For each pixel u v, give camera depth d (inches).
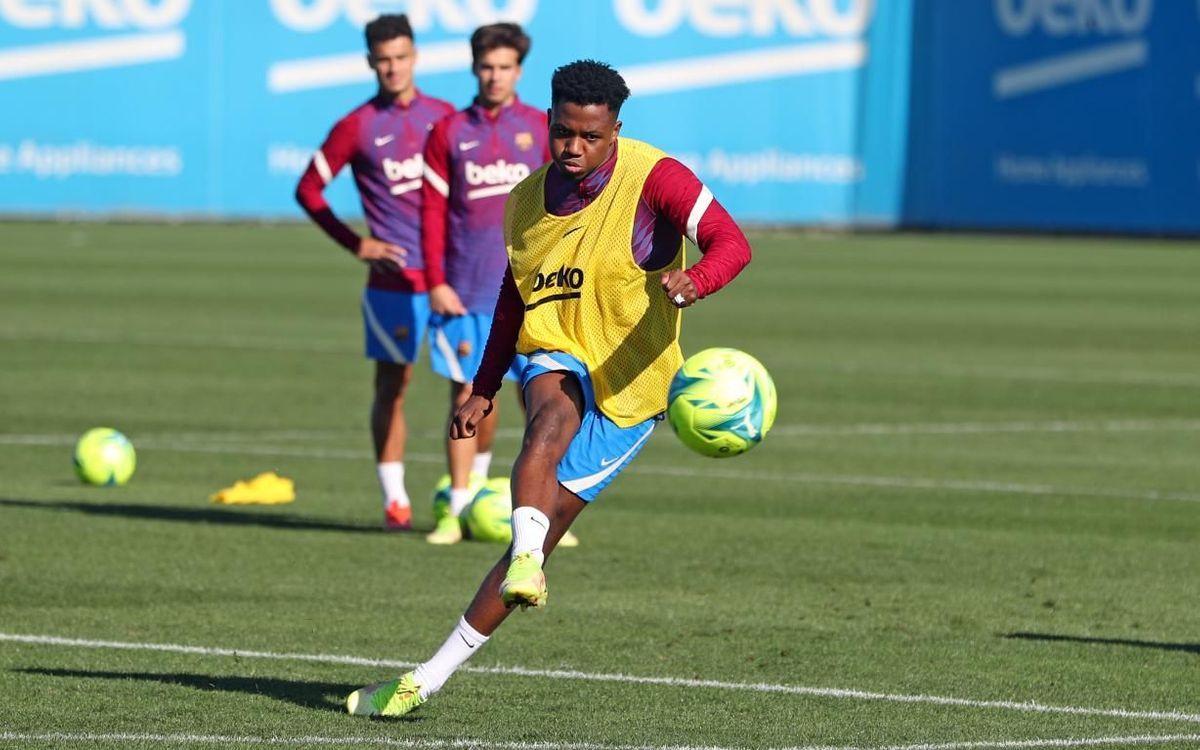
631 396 864.9
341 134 1478.8
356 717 885.2
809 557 1363.2
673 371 872.3
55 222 5132.9
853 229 5625.0
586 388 860.6
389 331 1466.5
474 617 867.4
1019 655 1057.5
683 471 1796.3
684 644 1072.2
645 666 1015.6
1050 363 2787.9
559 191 863.7
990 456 1910.7
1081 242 5610.2
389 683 880.3
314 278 3946.9
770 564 1334.9
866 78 5575.8
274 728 863.7
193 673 979.3
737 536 1449.3
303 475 1731.1
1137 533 1489.9
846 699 946.7
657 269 860.6
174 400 2208.4
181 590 1208.8
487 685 964.0
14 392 2242.9
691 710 917.2
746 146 5487.2
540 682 973.2
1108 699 956.6
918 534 1469.0
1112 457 1915.6
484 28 1434.5
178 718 881.5
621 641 1078.4
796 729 883.4
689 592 1229.1
